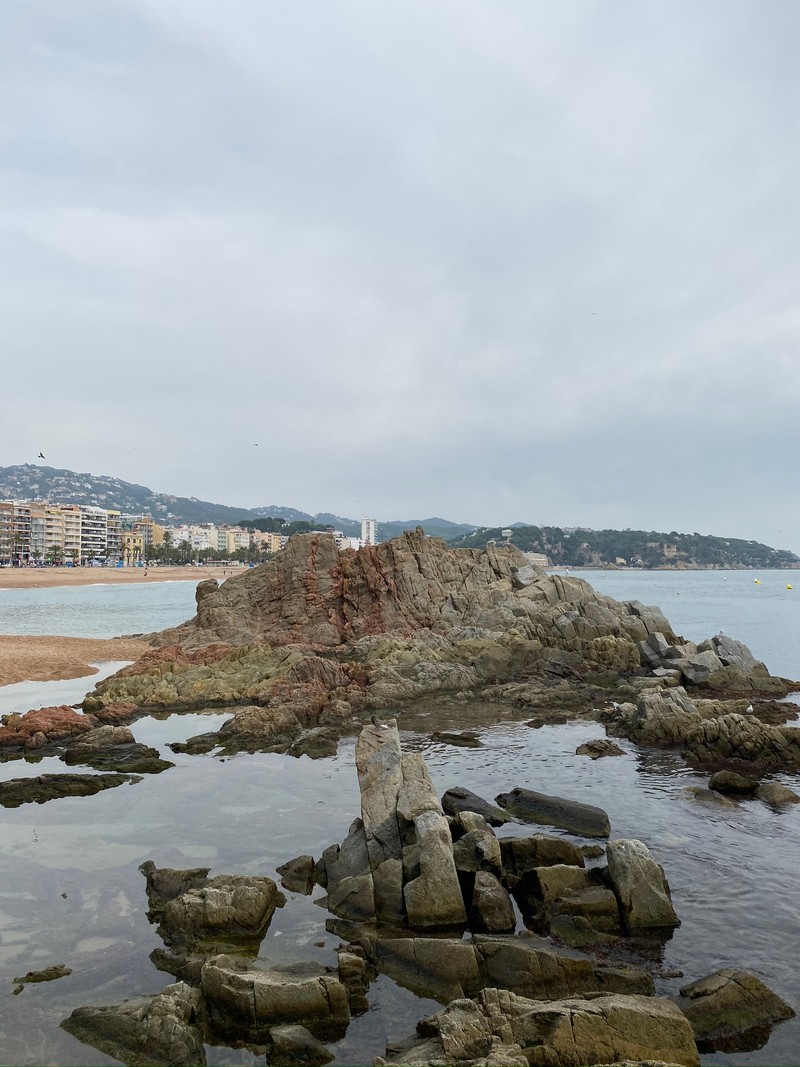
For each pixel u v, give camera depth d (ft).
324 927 50.03
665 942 48.37
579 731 107.55
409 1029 39.32
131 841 64.59
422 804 59.00
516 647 156.35
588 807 70.13
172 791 78.23
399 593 191.21
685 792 79.41
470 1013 37.45
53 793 77.00
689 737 96.37
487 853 55.36
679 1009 38.09
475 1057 34.50
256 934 48.70
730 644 155.63
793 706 122.11
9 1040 37.86
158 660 139.64
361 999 41.68
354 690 126.62
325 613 189.37
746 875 58.34
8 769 85.81
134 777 83.10
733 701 116.16
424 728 108.88
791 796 76.59
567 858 57.98
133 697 122.21
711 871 59.00
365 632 180.04
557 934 48.80
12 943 47.73
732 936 49.19
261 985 39.55
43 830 67.05
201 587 201.57
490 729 108.58
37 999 41.63
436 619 183.52
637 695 131.54
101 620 278.05
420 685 134.92
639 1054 35.42
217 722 111.04
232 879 53.52
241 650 149.79
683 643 174.81
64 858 60.85
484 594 190.90
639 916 49.90
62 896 54.13
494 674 145.59
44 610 326.44
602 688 136.98
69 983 43.29
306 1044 37.01
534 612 180.96
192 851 62.49
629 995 40.09
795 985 43.57
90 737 94.84
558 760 91.97
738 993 40.60
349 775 84.23
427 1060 34.30
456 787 79.15
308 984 39.83
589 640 163.02
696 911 52.49
